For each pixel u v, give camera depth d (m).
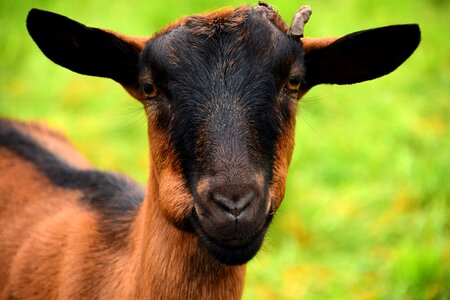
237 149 5.73
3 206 8.67
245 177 5.65
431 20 18.22
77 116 15.18
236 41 6.09
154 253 6.61
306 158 13.61
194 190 5.88
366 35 6.77
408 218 12.30
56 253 7.75
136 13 17.08
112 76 6.84
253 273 11.47
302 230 12.19
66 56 6.88
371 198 12.84
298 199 12.52
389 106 15.24
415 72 16.56
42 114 14.91
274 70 6.09
